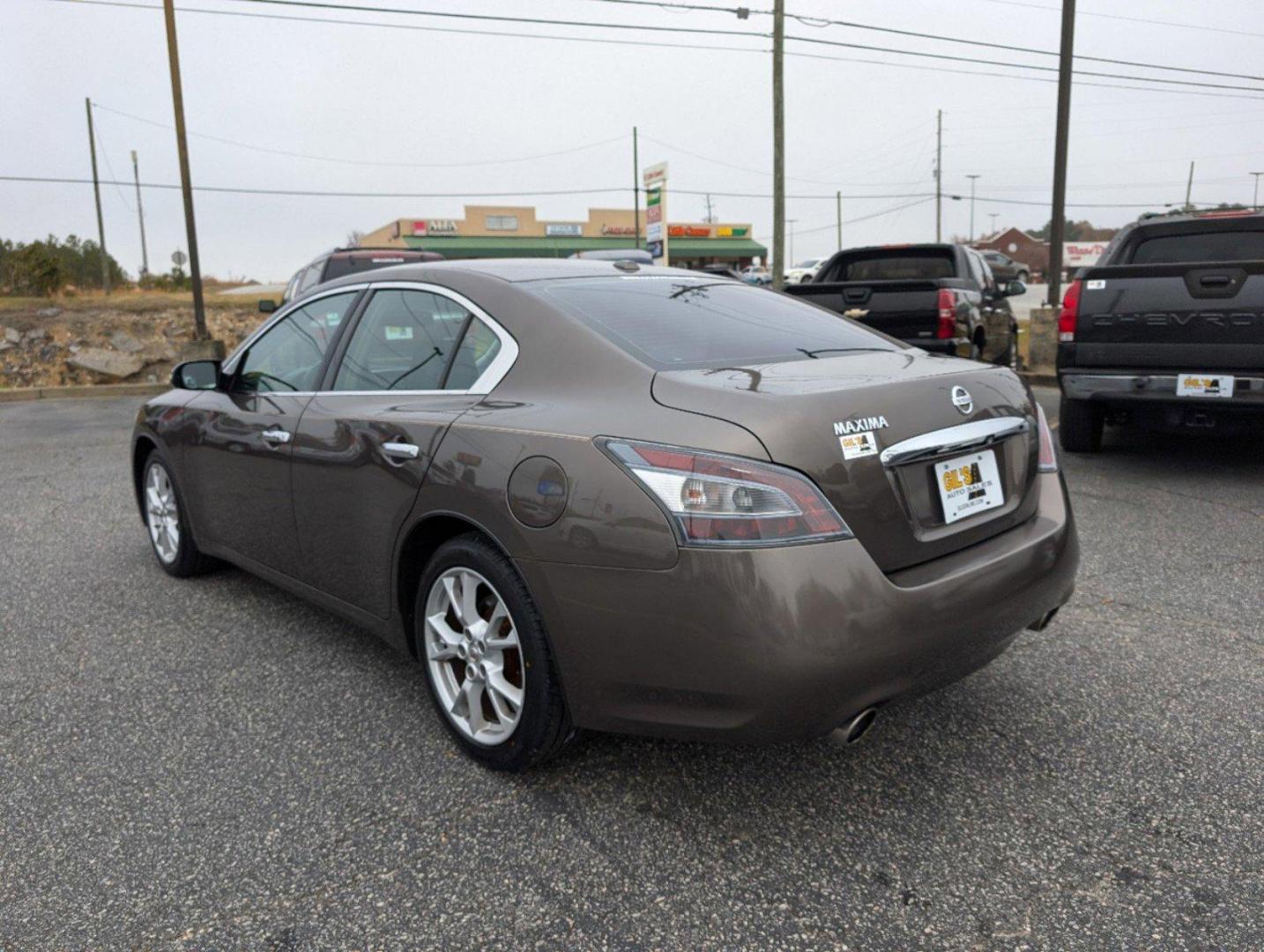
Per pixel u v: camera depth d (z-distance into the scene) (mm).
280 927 2121
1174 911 2121
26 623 4082
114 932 2113
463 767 2812
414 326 3207
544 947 2049
